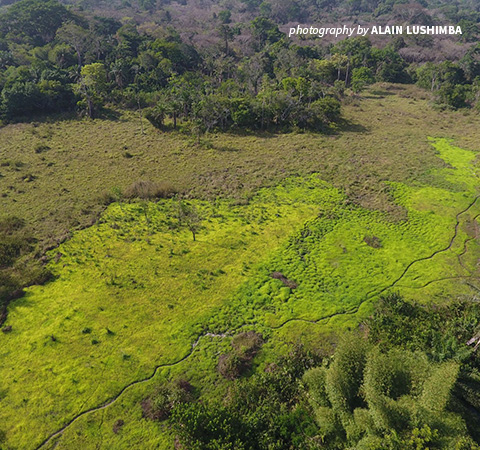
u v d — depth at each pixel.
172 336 28.81
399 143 68.31
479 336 24.12
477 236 42.28
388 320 27.56
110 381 25.44
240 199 48.41
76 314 30.56
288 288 33.75
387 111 87.50
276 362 26.55
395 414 19.17
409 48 129.12
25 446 21.86
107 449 21.66
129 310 31.05
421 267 37.31
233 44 127.38
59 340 28.33
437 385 19.91
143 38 107.62
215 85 92.38
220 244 39.50
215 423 20.75
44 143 65.31
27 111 76.81
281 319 30.62
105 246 38.94
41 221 43.47
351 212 46.31
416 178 54.53
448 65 103.62
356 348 23.41
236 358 26.23
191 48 107.88
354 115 84.00
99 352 27.42
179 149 64.50
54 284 33.78
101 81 83.56
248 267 36.34
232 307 31.61
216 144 67.06
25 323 29.77
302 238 41.09
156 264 36.31
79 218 43.97
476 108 86.69
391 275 36.12
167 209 46.00
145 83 90.31
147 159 60.38
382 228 43.28
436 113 87.12
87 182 52.62
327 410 21.34
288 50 109.19
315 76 96.75
